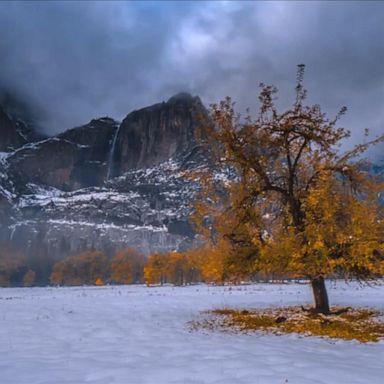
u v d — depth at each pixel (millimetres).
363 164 16688
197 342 11758
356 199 14984
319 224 14406
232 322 16156
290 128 16844
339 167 16516
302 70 16438
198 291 44094
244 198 16594
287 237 14555
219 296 32781
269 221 17125
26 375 8133
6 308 23203
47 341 12344
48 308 22922
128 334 13539
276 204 17531
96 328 14797
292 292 37906
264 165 17234
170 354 10078
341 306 22000
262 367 8492
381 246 13648
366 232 14016
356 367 8531
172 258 95750
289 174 16844
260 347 10844
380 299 27109
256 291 40906
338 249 14469
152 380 7664
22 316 18953
